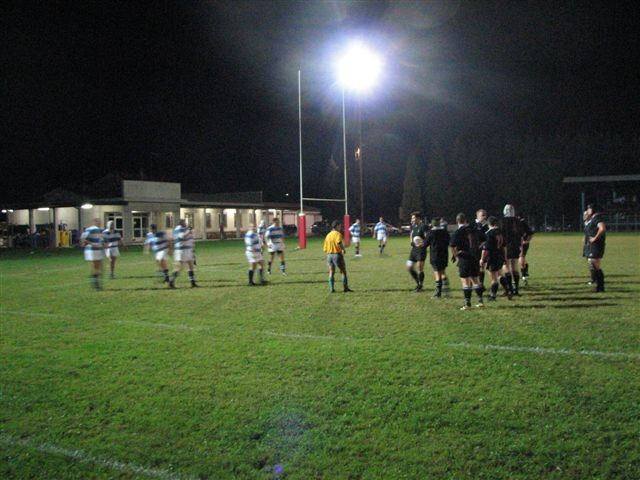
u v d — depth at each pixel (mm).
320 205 75188
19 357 7883
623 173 63969
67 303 12969
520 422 5137
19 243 46000
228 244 43781
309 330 9281
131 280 17750
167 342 8594
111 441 5055
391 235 59969
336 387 6242
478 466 4387
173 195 49562
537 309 10672
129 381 6664
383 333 8875
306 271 19328
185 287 15625
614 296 12016
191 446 4906
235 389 6277
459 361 7055
